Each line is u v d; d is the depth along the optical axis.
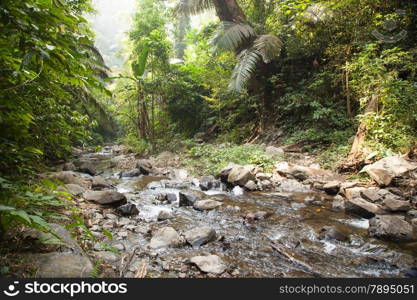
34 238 1.64
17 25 1.17
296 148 6.93
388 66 5.53
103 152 12.09
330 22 6.61
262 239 2.74
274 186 5.01
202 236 2.60
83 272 1.56
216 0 8.49
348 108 6.64
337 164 5.30
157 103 11.41
